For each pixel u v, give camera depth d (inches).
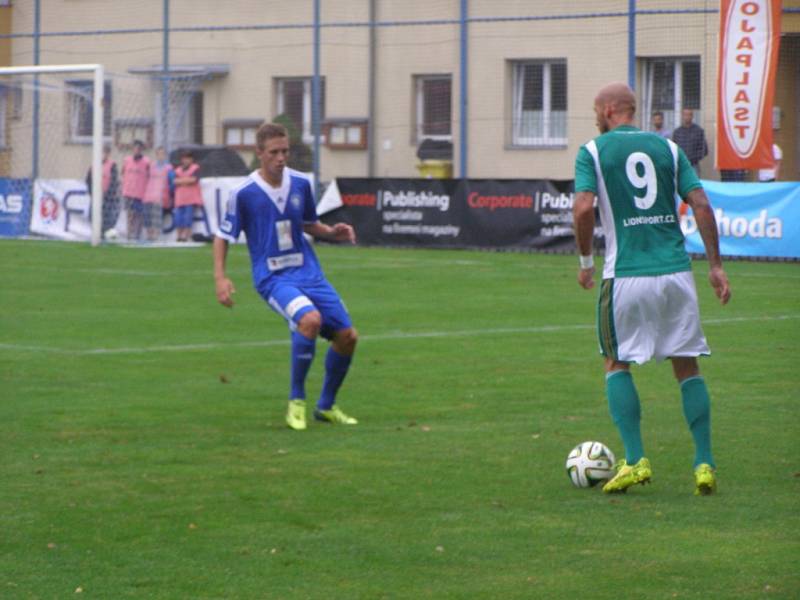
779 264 2659.9
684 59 3046.3
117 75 3336.6
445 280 2322.8
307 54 3609.7
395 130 3496.6
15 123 3671.3
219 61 3730.3
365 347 1496.1
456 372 1321.4
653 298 823.7
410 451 963.3
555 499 821.9
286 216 1093.1
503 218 3016.7
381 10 3489.2
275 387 1248.2
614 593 636.1
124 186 3356.3
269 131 1085.8
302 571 674.2
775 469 898.1
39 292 2112.5
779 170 2945.4
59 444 990.4
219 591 642.8
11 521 772.6
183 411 1127.0
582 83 3208.7
